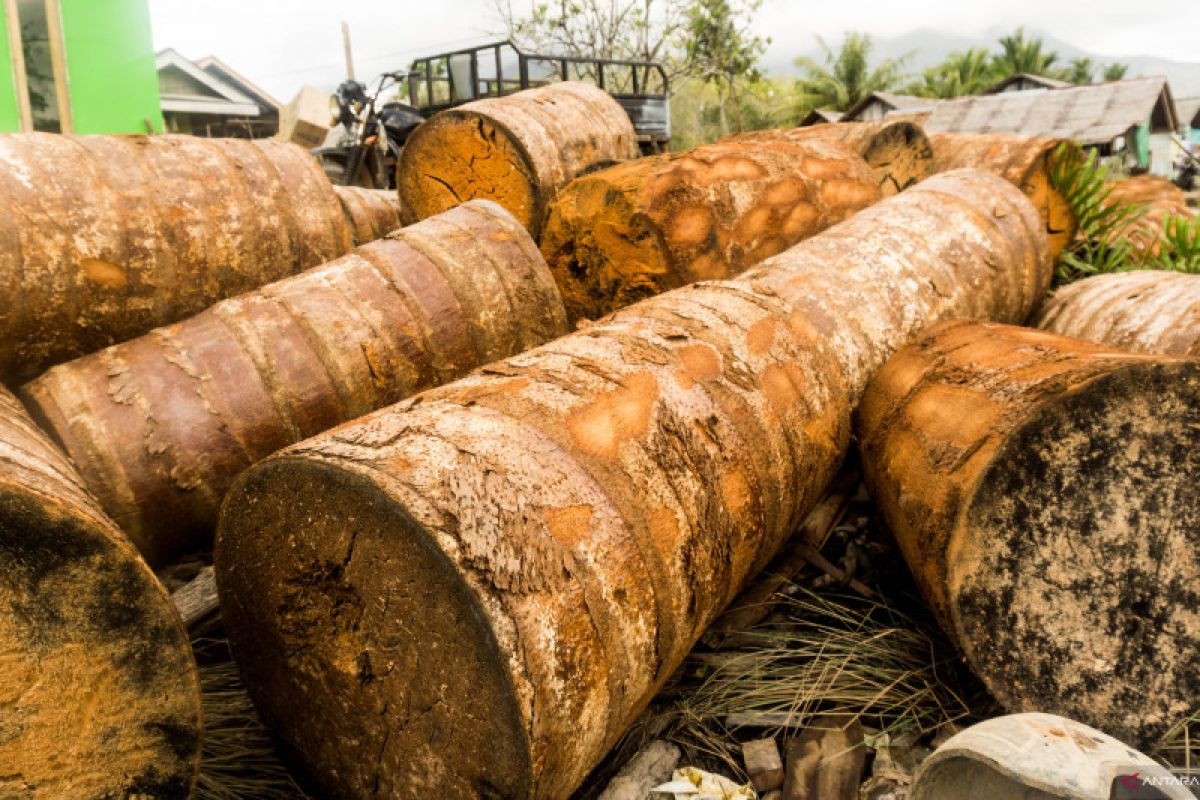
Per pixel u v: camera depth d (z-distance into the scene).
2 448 1.74
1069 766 1.69
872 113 30.36
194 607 2.75
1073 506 2.22
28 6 7.30
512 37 17.39
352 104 9.01
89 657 1.63
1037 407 2.17
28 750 1.60
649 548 1.98
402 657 1.79
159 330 3.06
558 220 4.55
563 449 1.96
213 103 20.38
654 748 2.45
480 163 5.76
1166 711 2.30
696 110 23.53
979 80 45.53
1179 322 3.44
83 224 3.21
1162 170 32.38
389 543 1.72
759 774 2.36
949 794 1.89
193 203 3.55
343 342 3.13
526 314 3.60
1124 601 2.26
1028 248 3.92
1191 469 2.16
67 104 7.52
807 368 2.80
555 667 1.69
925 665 2.70
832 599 3.10
